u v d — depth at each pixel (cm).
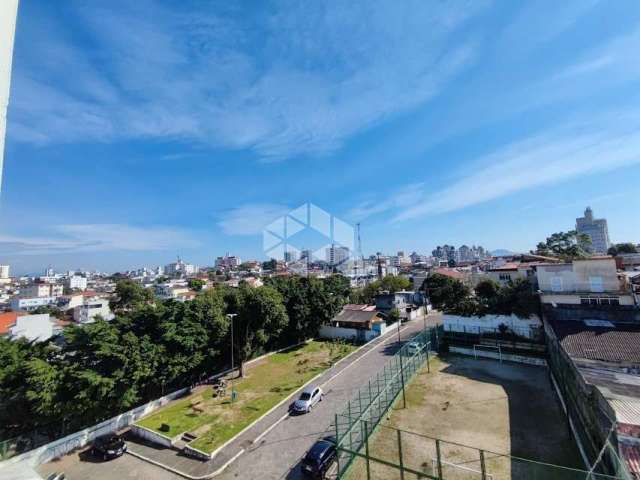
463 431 1880
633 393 1566
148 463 1938
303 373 3200
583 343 2405
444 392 2423
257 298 3419
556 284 3250
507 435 1819
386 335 4300
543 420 1966
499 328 3488
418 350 2959
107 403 2283
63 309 8631
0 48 281
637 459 1075
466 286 4644
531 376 2664
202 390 2964
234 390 2891
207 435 2131
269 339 3997
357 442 1678
